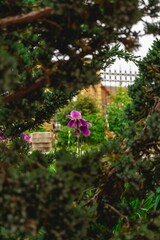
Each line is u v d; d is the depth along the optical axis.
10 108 1.98
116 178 2.46
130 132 2.44
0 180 1.61
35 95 1.96
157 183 2.64
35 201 1.60
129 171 2.26
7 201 1.56
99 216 2.49
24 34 1.88
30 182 1.59
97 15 1.67
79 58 1.85
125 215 2.46
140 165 2.32
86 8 1.66
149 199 3.12
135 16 1.59
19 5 1.72
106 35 1.84
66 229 1.67
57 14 1.66
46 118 2.96
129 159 2.29
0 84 1.41
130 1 1.57
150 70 2.88
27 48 1.96
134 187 2.36
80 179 1.76
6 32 1.79
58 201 1.64
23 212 1.54
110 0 1.58
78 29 1.77
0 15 1.74
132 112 2.95
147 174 2.59
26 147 2.51
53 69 1.79
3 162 1.94
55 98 2.92
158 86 2.84
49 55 1.88
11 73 1.41
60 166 1.74
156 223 2.18
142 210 3.04
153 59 2.92
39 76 1.94
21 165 1.88
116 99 16.23
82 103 16.39
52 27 1.79
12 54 1.80
